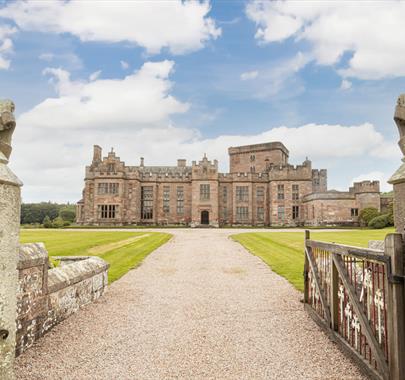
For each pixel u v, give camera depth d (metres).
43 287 5.49
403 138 3.79
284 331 5.73
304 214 52.69
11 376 3.30
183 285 9.38
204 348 5.02
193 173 53.91
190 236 28.84
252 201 55.22
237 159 69.31
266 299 7.85
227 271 11.54
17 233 3.33
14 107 3.40
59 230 37.34
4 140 3.25
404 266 3.49
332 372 4.26
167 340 5.34
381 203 48.59
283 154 69.12
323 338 5.41
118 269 11.73
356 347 4.59
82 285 7.16
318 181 74.88
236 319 6.39
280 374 4.21
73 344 5.16
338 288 5.30
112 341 5.29
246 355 4.78
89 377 4.15
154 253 16.56
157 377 4.15
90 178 53.75
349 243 17.28
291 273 10.84
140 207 54.59
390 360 3.56
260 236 26.22
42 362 4.55
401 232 3.75
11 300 3.26
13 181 3.19
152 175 55.56
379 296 3.99
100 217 51.38
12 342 3.30
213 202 53.25
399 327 3.44
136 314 6.70
